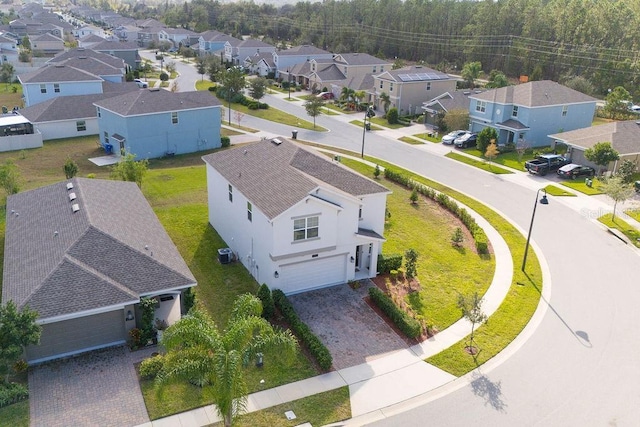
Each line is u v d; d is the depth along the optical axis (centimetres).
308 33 14000
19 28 14188
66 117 5666
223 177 3048
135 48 10319
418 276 2875
